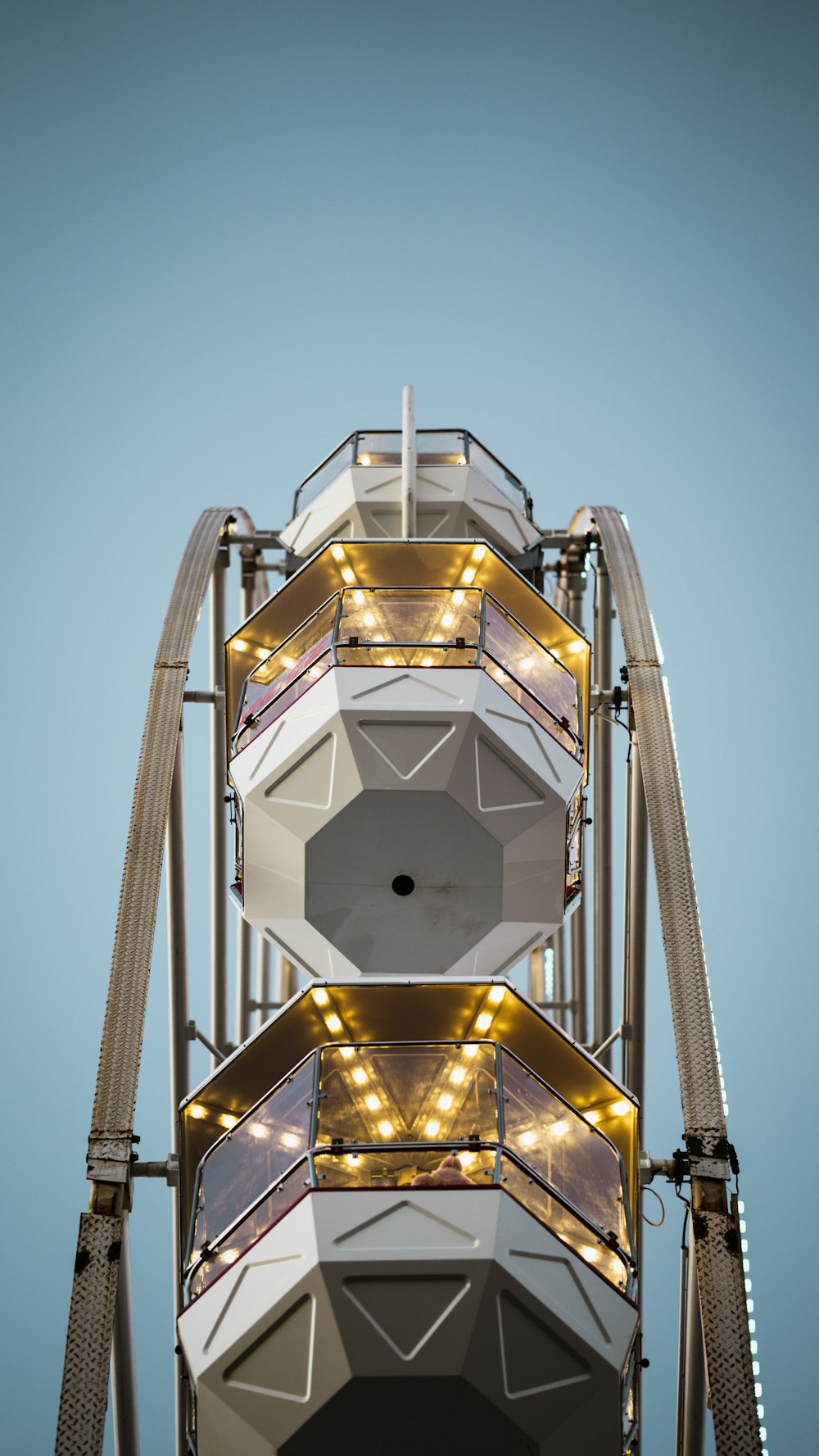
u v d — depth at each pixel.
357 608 20.98
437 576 23.27
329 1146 14.97
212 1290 14.93
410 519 25.73
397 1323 14.02
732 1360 15.59
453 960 20.25
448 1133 15.43
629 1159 17.12
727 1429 15.11
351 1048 16.05
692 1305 17.81
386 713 19.34
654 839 20.64
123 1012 18.50
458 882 19.89
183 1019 23.64
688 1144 17.33
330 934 20.20
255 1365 14.37
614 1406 14.68
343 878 19.88
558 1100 16.25
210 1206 15.96
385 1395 14.10
